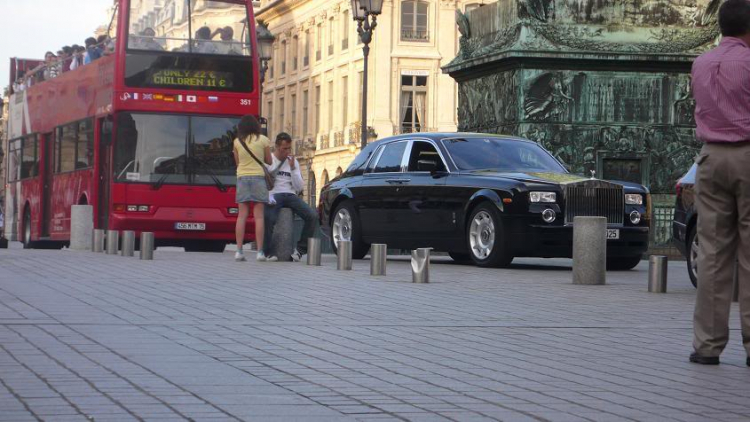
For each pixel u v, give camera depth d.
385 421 6.53
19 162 39.94
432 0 80.38
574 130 29.69
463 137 23.03
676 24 29.98
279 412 6.71
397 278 17.95
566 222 20.81
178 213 29.44
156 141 29.30
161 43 29.34
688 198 17.19
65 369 8.11
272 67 102.94
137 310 12.14
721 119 9.32
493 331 11.01
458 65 31.56
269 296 14.20
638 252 21.66
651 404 7.28
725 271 9.27
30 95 38.66
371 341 10.06
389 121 80.12
